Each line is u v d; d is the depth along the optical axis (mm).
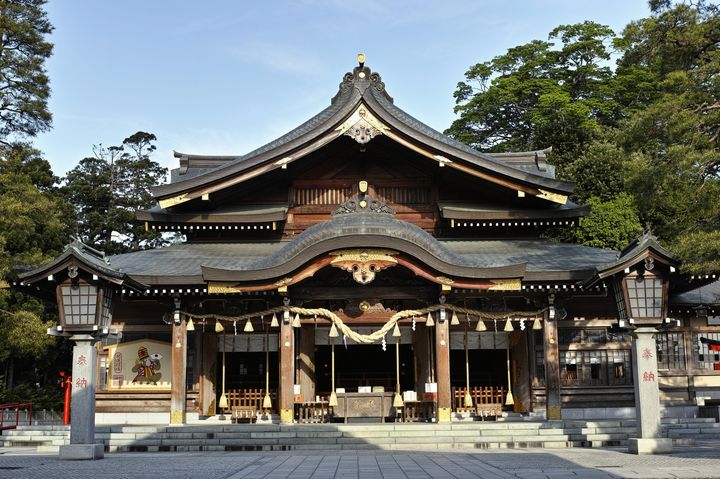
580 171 49188
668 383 29094
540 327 26766
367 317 26250
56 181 59094
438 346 25656
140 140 76500
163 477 14188
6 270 35906
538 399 28234
